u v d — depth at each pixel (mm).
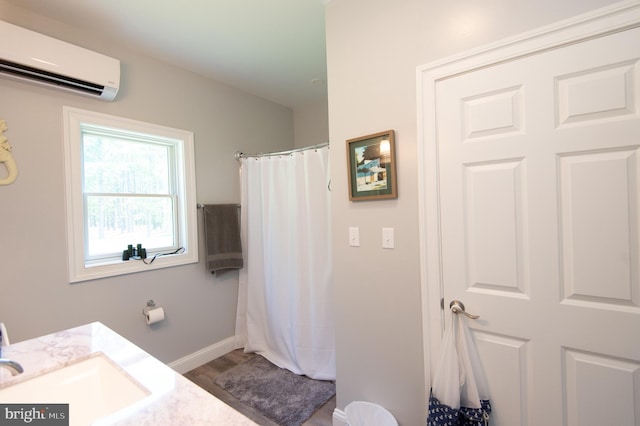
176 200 2469
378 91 1517
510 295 1218
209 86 2643
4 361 826
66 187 1827
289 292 2465
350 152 1609
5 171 1636
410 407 1454
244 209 2785
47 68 1654
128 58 2127
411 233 1434
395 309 1491
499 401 1244
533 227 1166
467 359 1293
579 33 1060
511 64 1184
